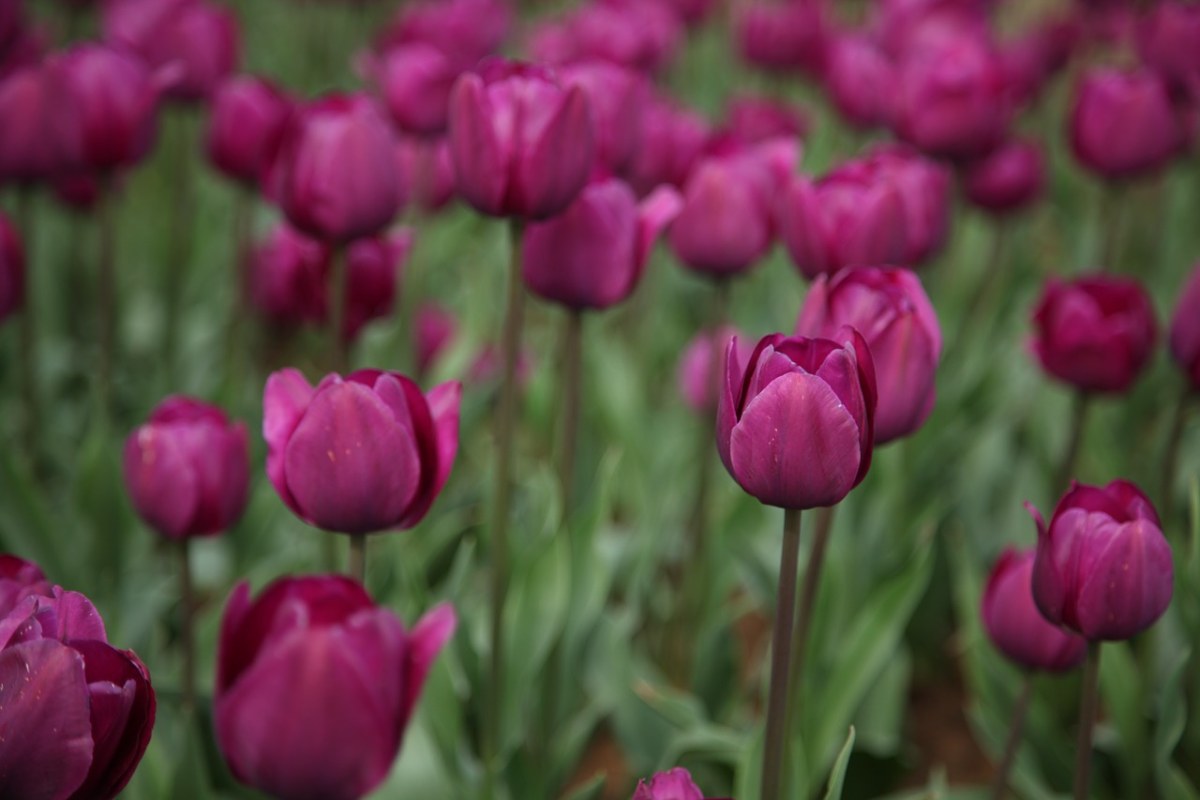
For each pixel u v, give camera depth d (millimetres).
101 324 1397
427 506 989
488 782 1151
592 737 1330
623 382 1486
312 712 902
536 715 1251
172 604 1356
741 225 1247
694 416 1513
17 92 1312
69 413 1698
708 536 1387
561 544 1173
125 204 2076
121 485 1347
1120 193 1608
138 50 1597
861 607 1385
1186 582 1196
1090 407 1437
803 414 931
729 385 944
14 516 1244
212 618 1251
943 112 1452
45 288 1803
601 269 1139
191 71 1604
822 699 1192
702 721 1224
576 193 1080
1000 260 1951
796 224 1183
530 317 2137
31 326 1428
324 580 917
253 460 1435
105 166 1370
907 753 1285
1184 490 1457
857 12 3070
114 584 1354
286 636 898
